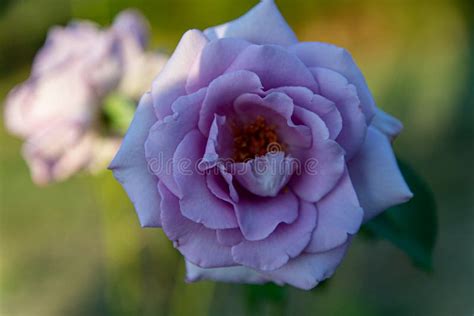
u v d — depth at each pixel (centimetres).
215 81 38
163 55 50
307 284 39
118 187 57
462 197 87
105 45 48
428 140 94
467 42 112
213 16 104
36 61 51
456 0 119
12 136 100
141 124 38
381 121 41
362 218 38
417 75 106
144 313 60
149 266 62
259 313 47
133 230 58
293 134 40
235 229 39
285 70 38
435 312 76
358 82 39
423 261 43
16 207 92
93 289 82
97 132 50
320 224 39
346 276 80
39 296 82
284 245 39
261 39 39
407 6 119
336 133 38
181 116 38
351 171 39
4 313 81
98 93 49
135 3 101
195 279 39
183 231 38
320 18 118
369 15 118
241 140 41
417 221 43
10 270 86
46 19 104
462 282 79
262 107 40
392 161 39
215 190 38
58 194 93
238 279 39
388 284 79
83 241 87
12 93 50
